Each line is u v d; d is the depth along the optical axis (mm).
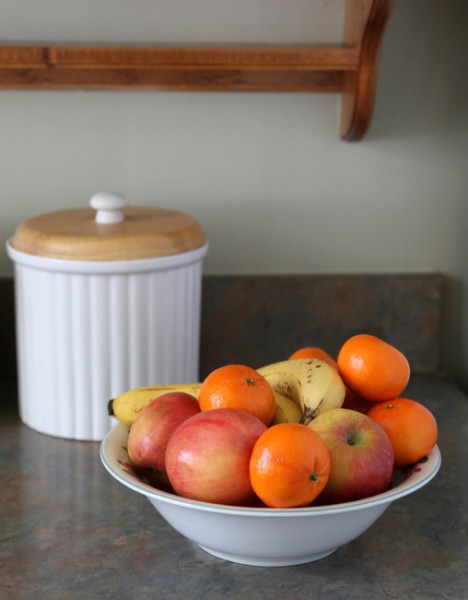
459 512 971
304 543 789
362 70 1183
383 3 1094
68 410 1129
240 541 788
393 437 853
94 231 1093
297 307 1348
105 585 821
